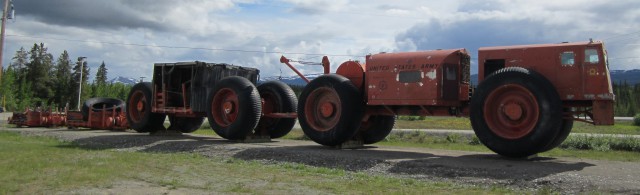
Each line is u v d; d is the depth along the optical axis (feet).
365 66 44.27
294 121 55.88
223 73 57.41
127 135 58.49
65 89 322.34
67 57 352.69
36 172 30.96
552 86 33.45
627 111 253.03
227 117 51.26
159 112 59.52
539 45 35.94
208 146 46.44
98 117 70.33
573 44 34.60
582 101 34.96
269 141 53.16
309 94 45.01
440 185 28.73
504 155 35.63
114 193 24.89
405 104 40.09
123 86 337.52
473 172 30.81
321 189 27.02
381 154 39.32
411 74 39.91
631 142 55.47
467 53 40.78
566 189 26.48
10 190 25.00
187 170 33.83
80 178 29.01
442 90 38.60
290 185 28.22
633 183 26.17
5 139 55.62
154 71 59.93
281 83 55.01
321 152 40.47
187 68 58.49
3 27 113.29
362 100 43.55
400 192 26.13
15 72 323.57
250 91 49.80
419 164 33.60
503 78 34.91
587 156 43.14
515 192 26.50
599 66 33.53
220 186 27.63
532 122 34.14
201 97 55.31
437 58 39.01
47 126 77.00
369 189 27.09
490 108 35.99
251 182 29.19
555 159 36.91
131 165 35.58
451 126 106.11
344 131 42.42
